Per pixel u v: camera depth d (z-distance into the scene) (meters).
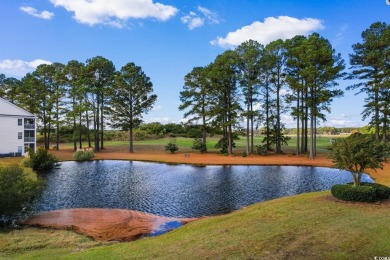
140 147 55.31
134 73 45.81
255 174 25.84
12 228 11.23
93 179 23.62
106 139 71.94
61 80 48.09
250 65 38.62
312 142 36.22
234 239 7.70
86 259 7.25
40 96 47.41
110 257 7.25
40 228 11.34
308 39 36.59
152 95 48.75
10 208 11.35
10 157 37.91
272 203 12.53
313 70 33.59
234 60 39.34
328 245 6.96
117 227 11.70
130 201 16.47
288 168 29.50
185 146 57.16
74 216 13.20
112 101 46.75
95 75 48.53
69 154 43.00
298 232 7.92
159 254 7.12
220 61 39.66
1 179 11.71
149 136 74.62
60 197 17.42
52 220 12.48
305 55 35.19
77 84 45.34
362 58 36.59
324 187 19.81
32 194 12.29
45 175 25.69
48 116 49.69
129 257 7.11
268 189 19.36
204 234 8.50
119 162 35.88
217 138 78.12
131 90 46.72
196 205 15.52
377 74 35.34
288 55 39.03
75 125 49.72
